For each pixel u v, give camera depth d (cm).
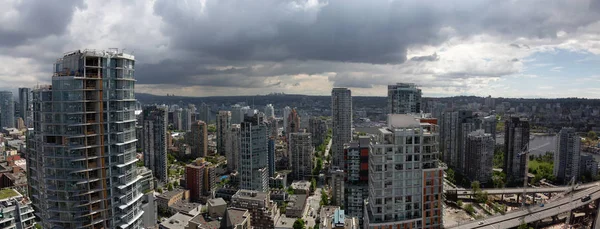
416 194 17725
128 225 16362
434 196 17762
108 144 15775
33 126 17612
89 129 15400
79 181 15238
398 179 17588
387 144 17488
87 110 15238
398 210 17675
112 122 15850
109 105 15738
